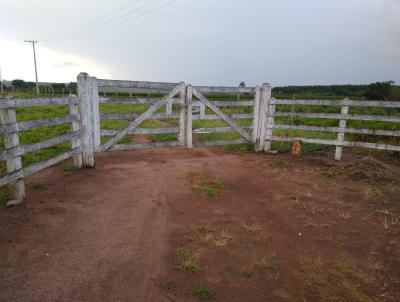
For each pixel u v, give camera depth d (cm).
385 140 1006
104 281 270
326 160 766
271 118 829
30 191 475
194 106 827
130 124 682
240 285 274
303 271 301
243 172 640
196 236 357
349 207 470
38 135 865
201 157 753
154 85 702
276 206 464
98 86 615
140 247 328
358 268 311
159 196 477
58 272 279
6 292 250
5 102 381
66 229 359
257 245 345
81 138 601
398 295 272
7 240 329
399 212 456
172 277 280
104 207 427
